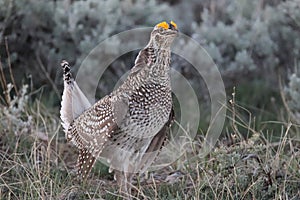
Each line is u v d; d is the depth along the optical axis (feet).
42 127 79.77
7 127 75.61
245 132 83.15
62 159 73.36
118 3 99.60
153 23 103.04
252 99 94.22
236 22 103.55
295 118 80.89
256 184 62.75
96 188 66.03
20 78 92.32
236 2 105.70
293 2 100.42
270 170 65.21
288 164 65.21
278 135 81.92
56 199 61.31
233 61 100.99
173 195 64.69
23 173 67.10
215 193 61.72
